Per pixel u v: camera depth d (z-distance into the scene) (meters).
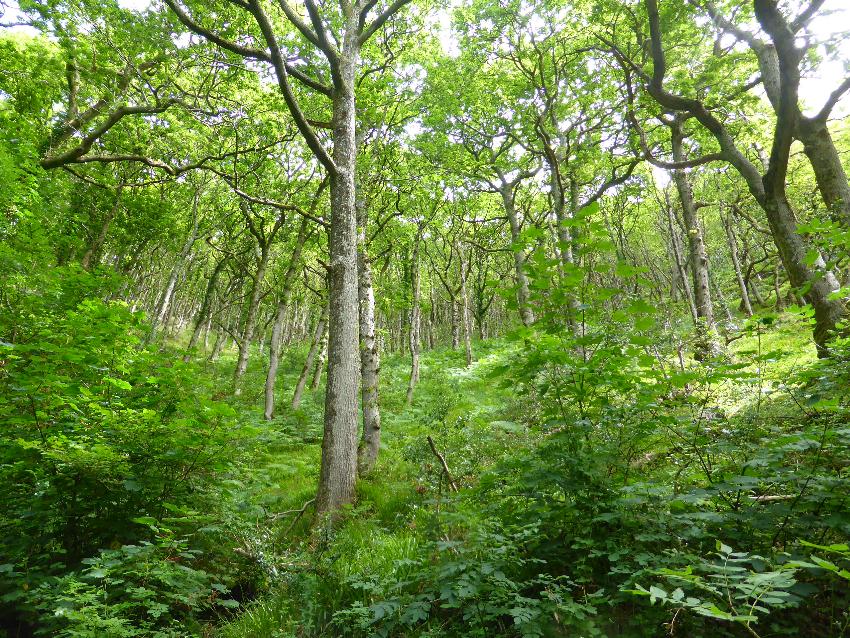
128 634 3.19
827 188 7.53
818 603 2.63
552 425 3.82
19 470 4.73
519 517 3.80
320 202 16.81
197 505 5.32
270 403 15.39
